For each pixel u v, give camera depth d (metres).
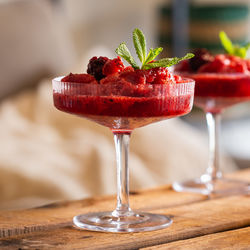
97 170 3.07
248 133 5.70
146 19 5.80
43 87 3.93
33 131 3.50
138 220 1.49
